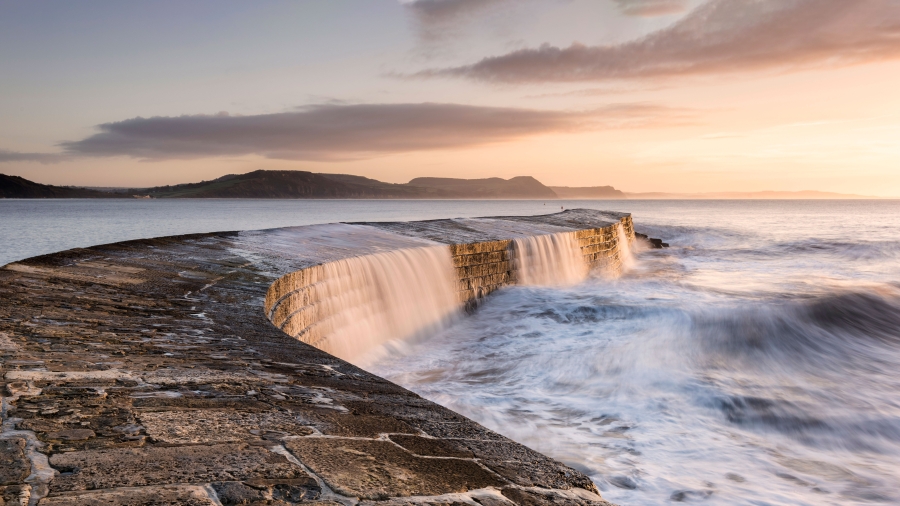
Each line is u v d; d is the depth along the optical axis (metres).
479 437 3.04
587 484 2.57
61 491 1.98
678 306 15.53
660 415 8.02
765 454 6.88
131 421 2.74
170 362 3.93
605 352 11.57
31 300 5.53
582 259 22.89
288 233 15.09
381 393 3.72
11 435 2.46
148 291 6.74
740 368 10.78
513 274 18.39
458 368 10.52
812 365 11.34
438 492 2.24
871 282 21.33
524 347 12.16
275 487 2.15
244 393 3.35
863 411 8.54
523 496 2.31
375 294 12.11
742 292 18.48
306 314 9.32
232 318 5.86
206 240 12.26
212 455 2.40
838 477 6.33
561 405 8.30
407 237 16.72
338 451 2.57
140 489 2.04
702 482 5.93
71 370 3.54
